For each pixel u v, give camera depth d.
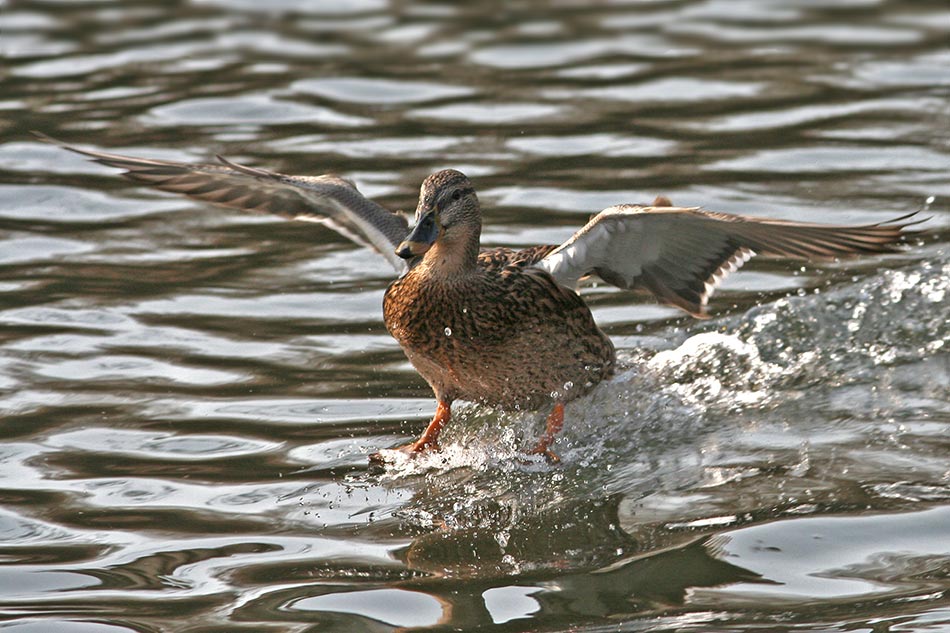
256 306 12.68
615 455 10.05
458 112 17.86
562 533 8.70
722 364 11.41
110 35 21.44
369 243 11.15
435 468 9.83
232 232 14.70
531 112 17.77
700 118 17.31
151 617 7.62
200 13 22.69
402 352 11.81
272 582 8.05
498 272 10.31
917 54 19.45
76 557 8.37
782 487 9.16
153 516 8.95
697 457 9.84
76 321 12.27
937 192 14.52
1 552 8.43
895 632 7.17
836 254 9.60
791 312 12.21
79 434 10.16
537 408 10.93
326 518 8.96
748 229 9.66
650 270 10.46
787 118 17.16
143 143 16.69
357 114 17.83
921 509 8.66
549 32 21.28
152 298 12.83
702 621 7.44
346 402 10.84
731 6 22.55
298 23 22.08
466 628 7.45
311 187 10.83
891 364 11.21
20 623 7.55
